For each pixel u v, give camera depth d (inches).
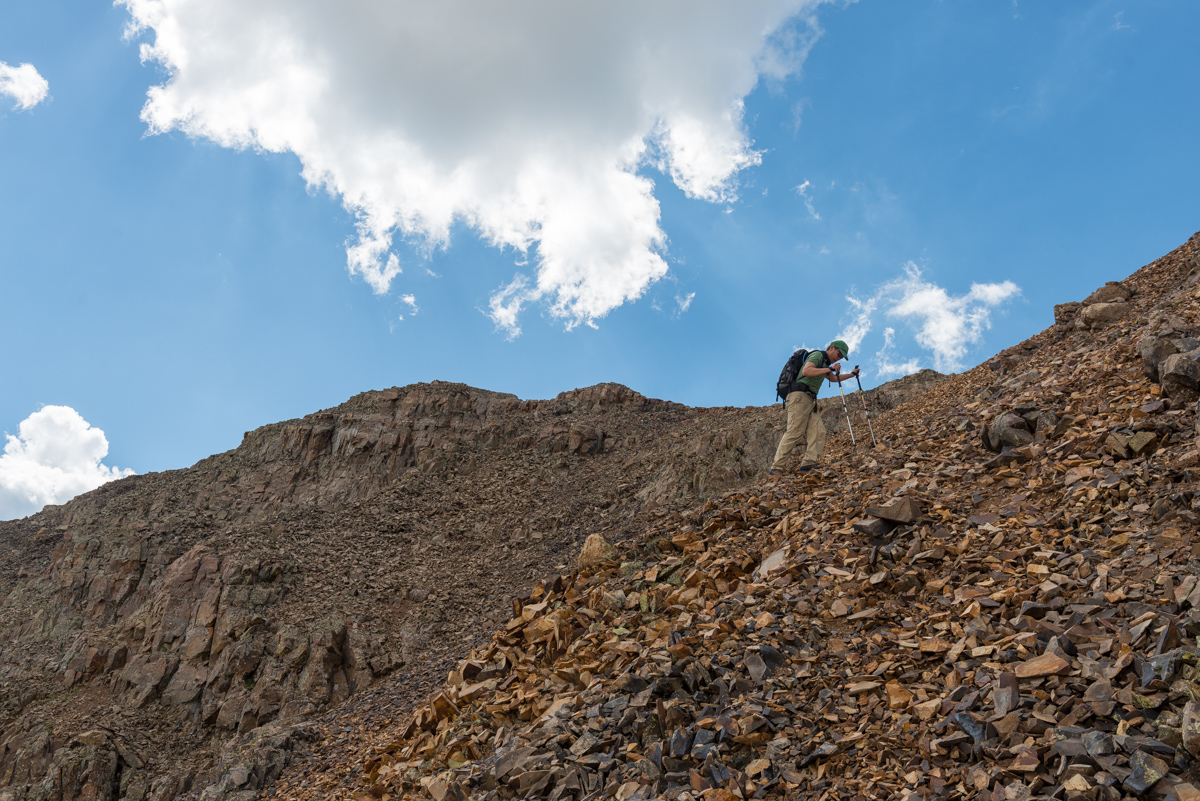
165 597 1031.0
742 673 193.3
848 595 221.9
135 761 786.2
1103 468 227.9
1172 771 111.6
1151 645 140.9
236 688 891.4
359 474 1712.6
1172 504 186.5
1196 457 201.6
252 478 1734.7
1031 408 296.4
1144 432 227.1
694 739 167.9
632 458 1560.0
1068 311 555.5
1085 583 175.9
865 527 250.7
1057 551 197.5
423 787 209.5
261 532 1273.4
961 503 253.4
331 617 995.9
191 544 1392.7
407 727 297.1
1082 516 208.4
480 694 270.2
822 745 154.8
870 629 201.5
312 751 551.5
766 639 205.2
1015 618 173.8
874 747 150.1
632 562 332.5
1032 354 541.3
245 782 501.7
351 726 582.2
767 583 247.3
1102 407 270.1
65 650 1060.5
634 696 196.2
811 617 216.4
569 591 324.8
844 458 411.2
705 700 186.7
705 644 213.5
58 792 721.0
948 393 597.6
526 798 173.5
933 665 172.7
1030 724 133.0
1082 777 116.0
